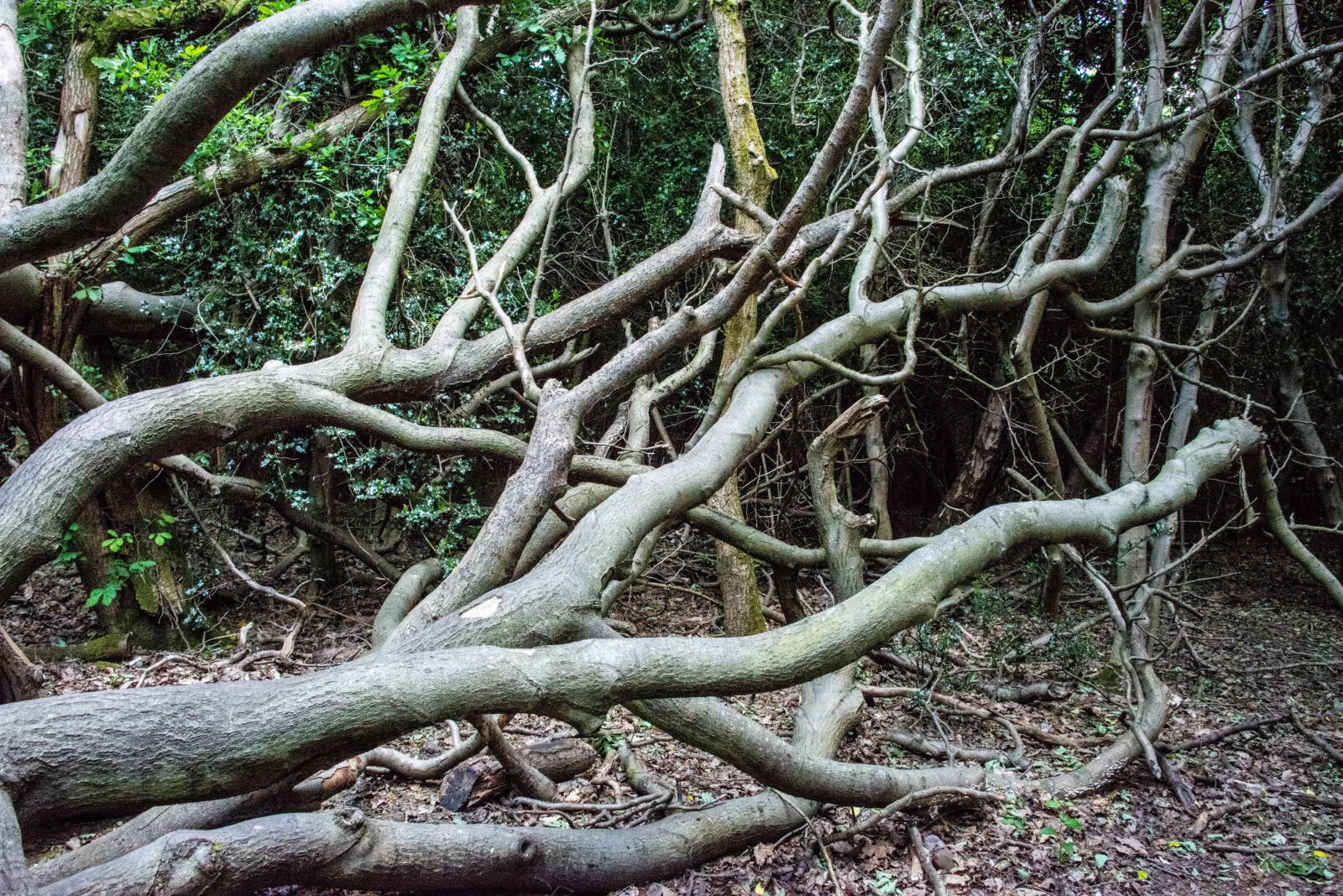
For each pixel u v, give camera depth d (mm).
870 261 6523
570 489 6129
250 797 3258
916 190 7191
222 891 2711
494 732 3914
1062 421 10789
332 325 6957
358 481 6988
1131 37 8398
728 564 6988
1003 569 8953
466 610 3408
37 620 7070
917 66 6969
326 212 7016
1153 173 7051
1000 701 6207
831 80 8656
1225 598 9344
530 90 8211
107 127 6742
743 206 5641
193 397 4383
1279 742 5727
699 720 3705
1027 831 4277
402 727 2795
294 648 6590
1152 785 4984
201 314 6836
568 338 6207
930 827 4219
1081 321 7508
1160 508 5277
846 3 6465
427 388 5742
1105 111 7121
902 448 9617
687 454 4977
